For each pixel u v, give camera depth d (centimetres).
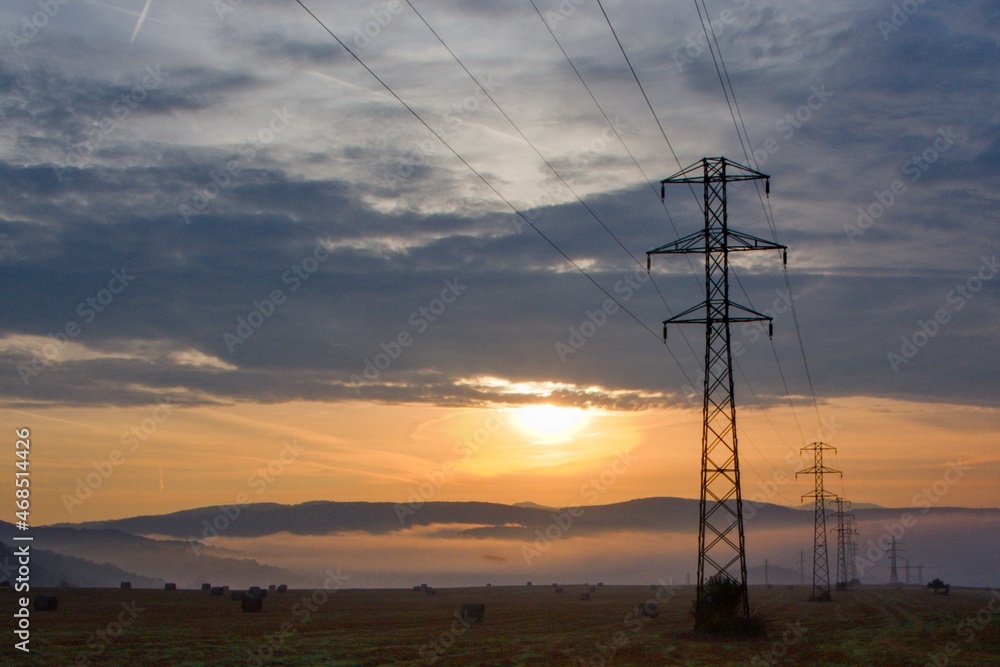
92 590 13400
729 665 4441
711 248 5962
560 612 9544
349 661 4328
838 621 8238
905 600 13825
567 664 4384
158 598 11031
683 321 5944
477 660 4475
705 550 6028
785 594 16638
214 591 12094
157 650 4638
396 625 6950
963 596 16512
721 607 5972
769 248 5922
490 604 11631
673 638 5844
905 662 4709
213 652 4606
